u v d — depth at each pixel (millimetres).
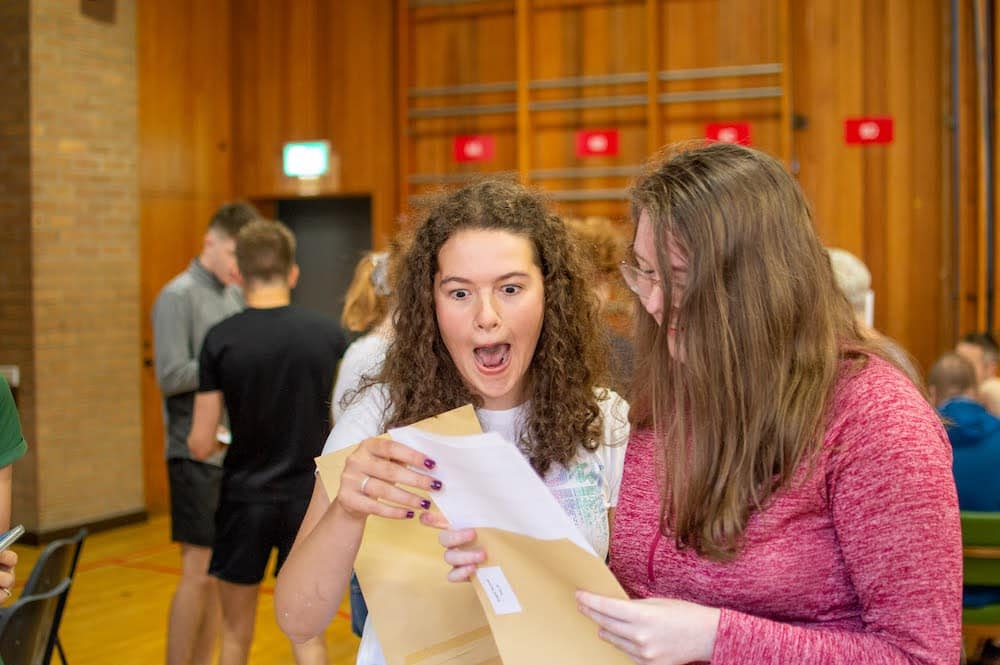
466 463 1122
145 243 6391
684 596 1202
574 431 1429
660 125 6027
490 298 1345
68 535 5809
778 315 1138
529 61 6285
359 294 2885
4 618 1813
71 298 5898
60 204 5840
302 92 6910
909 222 5637
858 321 1268
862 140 5656
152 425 6395
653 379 1251
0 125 5793
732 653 1074
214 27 6922
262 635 4180
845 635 1071
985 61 5371
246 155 7062
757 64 5801
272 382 2895
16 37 5715
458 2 6477
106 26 6109
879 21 5645
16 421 2018
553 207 1477
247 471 2920
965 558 2566
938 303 5602
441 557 1320
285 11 6922
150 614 4465
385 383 1464
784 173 1184
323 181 6879
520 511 1118
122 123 6215
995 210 5359
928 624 1030
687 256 1156
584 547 1086
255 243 2990
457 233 1367
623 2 6090
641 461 1301
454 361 1413
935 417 1117
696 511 1166
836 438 1115
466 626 1312
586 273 1473
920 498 1048
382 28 6691
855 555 1087
